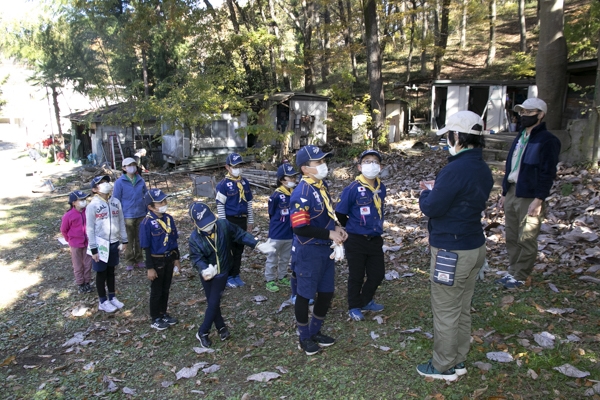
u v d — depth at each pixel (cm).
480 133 315
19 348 492
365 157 452
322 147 2033
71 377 423
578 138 881
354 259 462
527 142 466
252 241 462
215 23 2261
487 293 492
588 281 488
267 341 457
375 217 455
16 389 409
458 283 321
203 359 437
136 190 715
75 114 2580
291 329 477
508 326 418
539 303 454
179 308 562
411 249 684
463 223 315
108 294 585
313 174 394
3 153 3156
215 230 450
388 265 631
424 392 341
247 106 1923
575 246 580
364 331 448
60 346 492
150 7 2120
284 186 587
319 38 2855
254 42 2139
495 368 358
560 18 950
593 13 1423
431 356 387
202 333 455
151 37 2345
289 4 2944
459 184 307
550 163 441
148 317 545
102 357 458
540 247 594
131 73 2522
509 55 2816
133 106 1939
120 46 2308
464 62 2941
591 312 424
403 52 3697
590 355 358
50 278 722
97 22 2345
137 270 728
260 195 1275
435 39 2664
